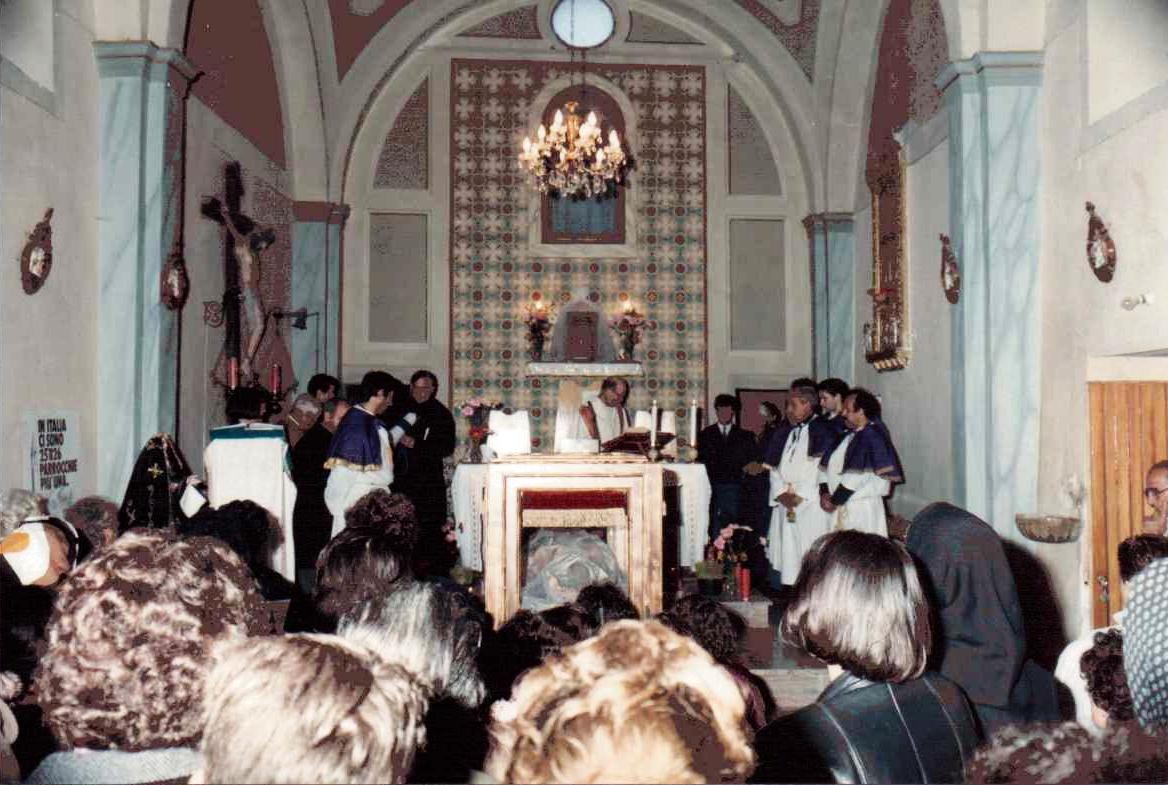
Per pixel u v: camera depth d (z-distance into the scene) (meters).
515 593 5.99
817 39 10.61
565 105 11.60
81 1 6.20
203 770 1.15
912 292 8.65
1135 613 1.50
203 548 1.50
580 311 11.48
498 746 1.48
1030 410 6.52
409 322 11.42
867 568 1.87
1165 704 1.42
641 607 6.02
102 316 6.42
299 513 8.90
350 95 10.85
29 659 3.58
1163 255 5.09
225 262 8.33
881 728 1.80
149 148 6.49
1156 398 5.92
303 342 10.66
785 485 8.55
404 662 2.12
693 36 11.66
